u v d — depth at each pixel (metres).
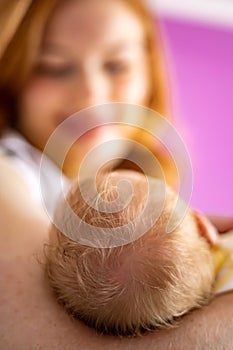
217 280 0.54
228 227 0.70
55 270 0.50
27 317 0.51
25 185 0.68
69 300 0.49
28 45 1.14
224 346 0.49
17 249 0.56
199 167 1.84
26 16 1.14
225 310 0.51
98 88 1.25
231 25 1.94
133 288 0.47
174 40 1.86
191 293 0.49
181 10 1.87
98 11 1.29
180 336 0.49
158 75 1.43
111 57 1.30
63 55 1.21
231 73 1.93
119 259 0.47
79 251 0.48
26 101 1.16
